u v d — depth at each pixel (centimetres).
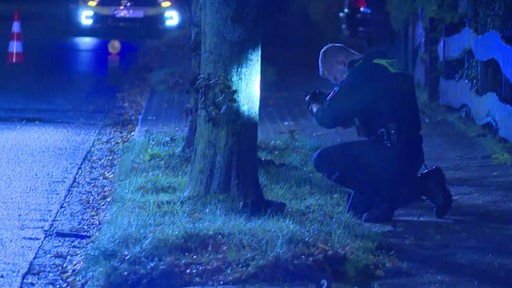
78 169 1550
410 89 1206
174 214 1191
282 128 1938
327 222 1169
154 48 3123
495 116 1764
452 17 2106
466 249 1112
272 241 1051
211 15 1232
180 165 1512
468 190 1399
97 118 2058
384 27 2925
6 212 1275
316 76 2653
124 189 1346
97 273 996
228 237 1068
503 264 1055
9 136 1816
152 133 1783
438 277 1016
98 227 1206
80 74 2659
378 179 1222
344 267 1023
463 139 1780
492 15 1752
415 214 1280
